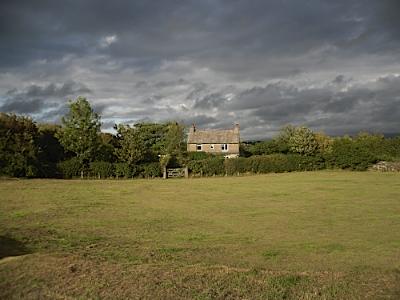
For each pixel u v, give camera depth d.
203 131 76.88
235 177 42.25
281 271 8.07
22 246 10.91
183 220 15.66
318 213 17.36
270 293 6.63
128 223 14.88
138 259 9.47
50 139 46.38
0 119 38.16
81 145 41.53
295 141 57.12
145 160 46.34
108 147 45.69
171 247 11.03
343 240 12.00
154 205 19.92
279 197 23.25
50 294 6.68
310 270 8.46
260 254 10.21
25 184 29.58
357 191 25.69
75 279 7.23
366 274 7.77
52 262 8.19
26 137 37.25
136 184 32.81
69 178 41.16
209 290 6.71
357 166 47.75
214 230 13.66
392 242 11.68
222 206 19.66
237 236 12.66
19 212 16.91
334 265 8.99
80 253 10.06
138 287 6.84
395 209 18.28
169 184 33.03
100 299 6.46
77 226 14.14
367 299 6.45
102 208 18.62
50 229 13.47
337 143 51.06
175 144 55.44
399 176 38.25
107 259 9.27
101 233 12.98
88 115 42.00
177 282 7.05
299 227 14.21
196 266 8.36
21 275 7.44
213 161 46.47
